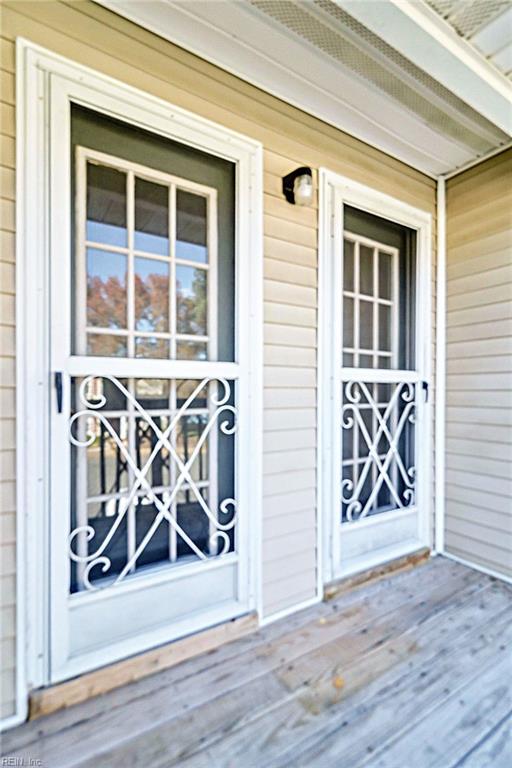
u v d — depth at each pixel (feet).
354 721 4.29
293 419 6.48
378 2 4.33
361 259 7.59
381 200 7.64
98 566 5.01
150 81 5.15
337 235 7.02
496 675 4.97
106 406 5.04
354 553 7.35
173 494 5.53
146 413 5.31
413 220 8.17
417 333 8.35
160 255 5.42
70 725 4.25
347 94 6.25
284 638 5.70
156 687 4.78
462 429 8.27
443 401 8.58
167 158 5.44
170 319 5.49
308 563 6.63
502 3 4.53
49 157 4.54
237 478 5.96
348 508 7.35
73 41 4.65
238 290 5.94
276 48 5.40
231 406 5.95
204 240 5.74
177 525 5.56
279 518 6.33
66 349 4.66
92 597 4.83
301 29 5.09
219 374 5.78
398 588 7.16
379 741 4.06
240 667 5.11
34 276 4.47
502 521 7.60
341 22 4.98
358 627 5.98
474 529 8.04
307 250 6.63
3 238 4.32
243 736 4.11
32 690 4.43
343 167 7.07
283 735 4.13
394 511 7.98
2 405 4.34
